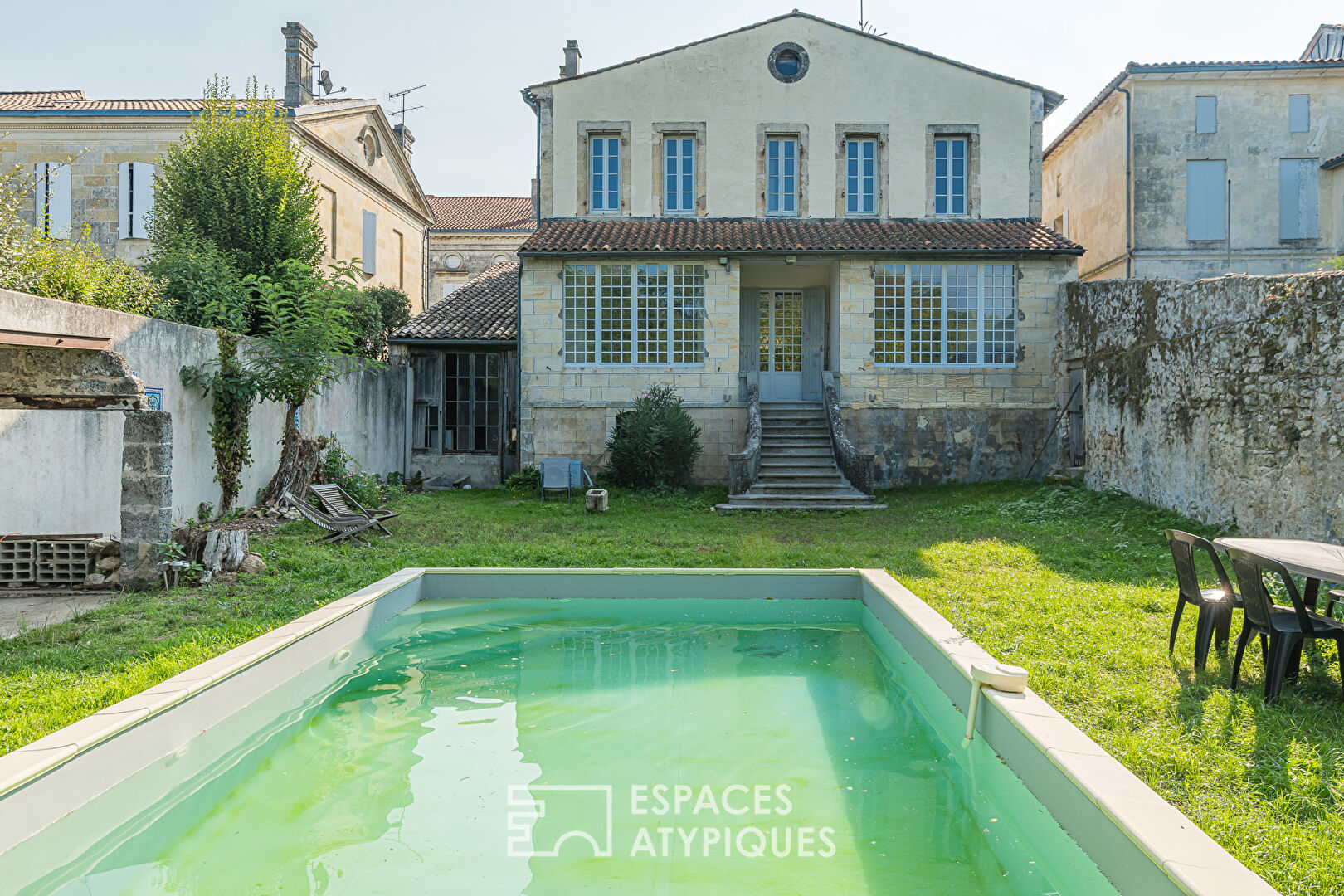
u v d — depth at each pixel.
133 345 9.84
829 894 3.57
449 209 38.94
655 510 14.77
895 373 17.81
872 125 18.84
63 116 20.27
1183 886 2.73
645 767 4.95
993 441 17.78
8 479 9.12
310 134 21.16
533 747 5.24
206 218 16.59
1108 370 14.52
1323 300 8.88
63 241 11.61
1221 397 10.80
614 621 8.34
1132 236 20.30
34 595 8.32
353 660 7.04
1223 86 20.17
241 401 12.08
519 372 17.95
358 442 16.55
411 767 4.94
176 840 4.11
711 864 3.81
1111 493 13.81
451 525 12.65
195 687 4.87
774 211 19.05
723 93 18.89
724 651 7.39
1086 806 3.47
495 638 7.72
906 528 12.70
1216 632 5.75
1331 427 8.74
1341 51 22.75
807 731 5.50
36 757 3.83
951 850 3.97
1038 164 18.86
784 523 13.50
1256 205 20.17
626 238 17.81
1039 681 5.16
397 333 19.16
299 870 3.81
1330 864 3.12
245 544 9.06
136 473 8.49
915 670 6.42
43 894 3.60
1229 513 10.64
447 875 3.75
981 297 17.80
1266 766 4.02
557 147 18.86
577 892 3.60
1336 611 6.75
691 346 17.91
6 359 8.17
